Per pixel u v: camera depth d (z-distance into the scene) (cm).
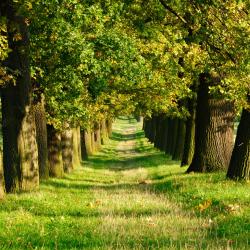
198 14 3544
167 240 1945
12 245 1905
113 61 4475
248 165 3881
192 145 6638
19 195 3412
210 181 3934
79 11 3725
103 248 1828
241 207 2645
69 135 6819
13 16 3722
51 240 1998
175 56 4816
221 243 1880
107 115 6444
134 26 4366
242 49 3462
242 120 3888
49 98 4838
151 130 14662
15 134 3850
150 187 4288
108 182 5631
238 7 3394
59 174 5806
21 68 3831
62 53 4031
